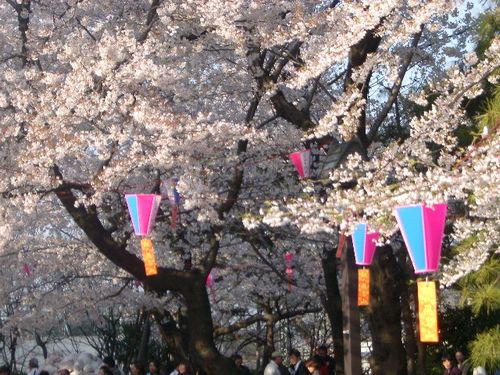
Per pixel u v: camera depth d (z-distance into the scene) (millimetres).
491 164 6684
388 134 15617
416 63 13602
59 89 10742
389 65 10445
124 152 11750
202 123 10930
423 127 9242
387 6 9352
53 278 16156
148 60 10352
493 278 10578
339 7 10773
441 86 9648
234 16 10828
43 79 10703
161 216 12891
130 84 10719
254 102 12297
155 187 12336
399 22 10984
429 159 9070
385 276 11188
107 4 12062
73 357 15391
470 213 8172
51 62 12234
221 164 11875
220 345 22328
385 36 11133
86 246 15367
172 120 10406
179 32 11602
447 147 9211
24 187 11031
